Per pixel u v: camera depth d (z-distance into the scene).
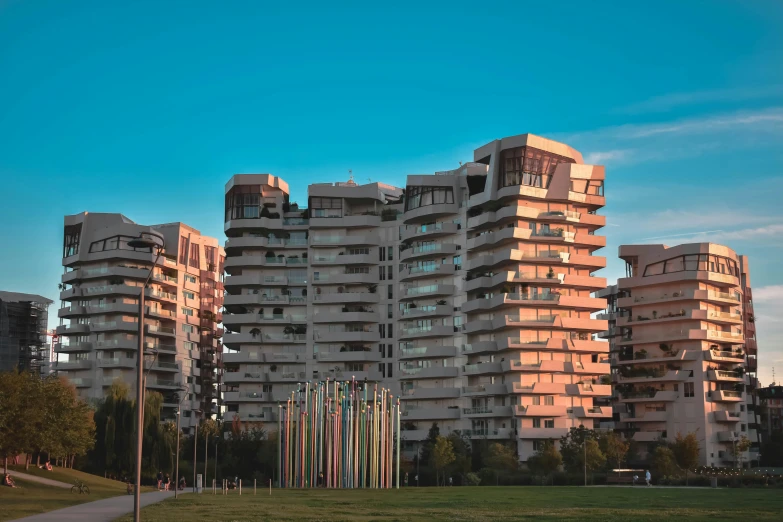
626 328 186.88
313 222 185.50
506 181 162.38
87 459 142.12
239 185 189.38
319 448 109.38
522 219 162.25
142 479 138.25
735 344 183.00
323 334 182.50
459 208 173.62
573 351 162.38
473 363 166.88
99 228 193.38
